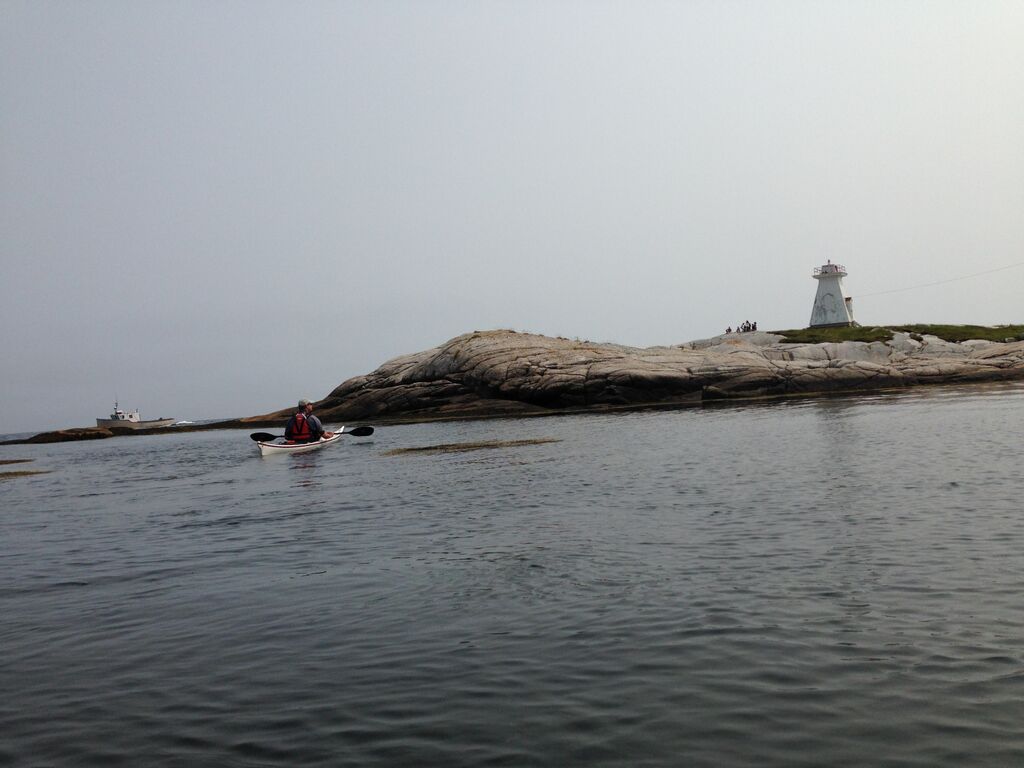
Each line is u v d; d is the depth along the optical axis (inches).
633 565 414.3
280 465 1234.6
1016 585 335.0
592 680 263.6
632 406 2422.5
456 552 480.4
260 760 221.5
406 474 965.8
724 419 1596.9
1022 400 1552.7
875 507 529.7
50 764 226.5
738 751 210.1
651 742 218.1
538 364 2508.6
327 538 561.0
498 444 1328.7
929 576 355.9
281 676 286.2
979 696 231.6
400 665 289.4
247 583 436.1
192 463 1429.6
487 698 254.5
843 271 3821.4
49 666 314.0
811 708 232.1
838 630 294.7
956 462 724.7
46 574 499.8
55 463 1716.3
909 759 199.9
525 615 339.6
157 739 239.5
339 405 2738.7
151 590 435.8
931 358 2741.1
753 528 488.7
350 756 220.4
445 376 2608.3
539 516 593.3
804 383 2529.5
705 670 265.3
